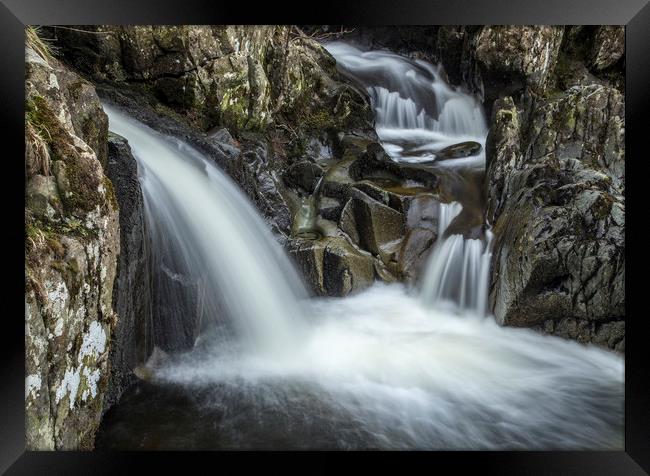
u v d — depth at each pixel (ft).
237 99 20.39
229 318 13.51
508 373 12.26
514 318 14.70
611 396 11.03
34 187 6.72
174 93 18.49
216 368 11.55
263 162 20.36
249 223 15.89
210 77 19.11
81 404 7.18
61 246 6.68
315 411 9.70
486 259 16.81
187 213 12.91
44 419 6.26
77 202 7.29
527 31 27.35
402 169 21.50
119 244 8.55
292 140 23.57
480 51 28.78
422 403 10.43
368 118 26.30
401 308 17.28
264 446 8.29
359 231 19.39
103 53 16.79
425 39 36.68
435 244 18.52
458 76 34.24
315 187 21.11
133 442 8.12
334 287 17.47
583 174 15.52
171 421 8.92
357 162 22.04
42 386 6.22
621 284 13.01
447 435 9.16
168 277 11.75
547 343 14.25
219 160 16.15
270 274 15.71
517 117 20.94
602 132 19.06
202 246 13.10
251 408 9.63
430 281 17.84
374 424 9.29
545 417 10.09
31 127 6.85
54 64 9.44
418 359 13.01
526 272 14.07
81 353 7.12
